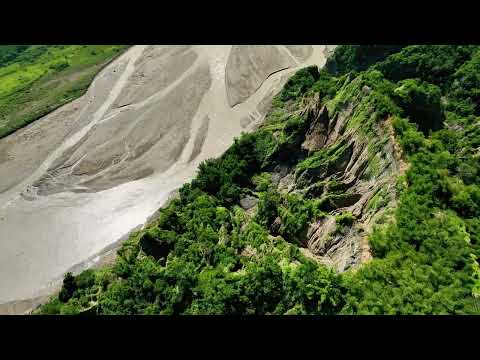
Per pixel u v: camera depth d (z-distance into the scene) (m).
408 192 49.56
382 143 56.41
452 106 69.56
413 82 61.94
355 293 43.78
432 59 73.75
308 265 47.97
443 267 42.16
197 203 67.50
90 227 79.31
